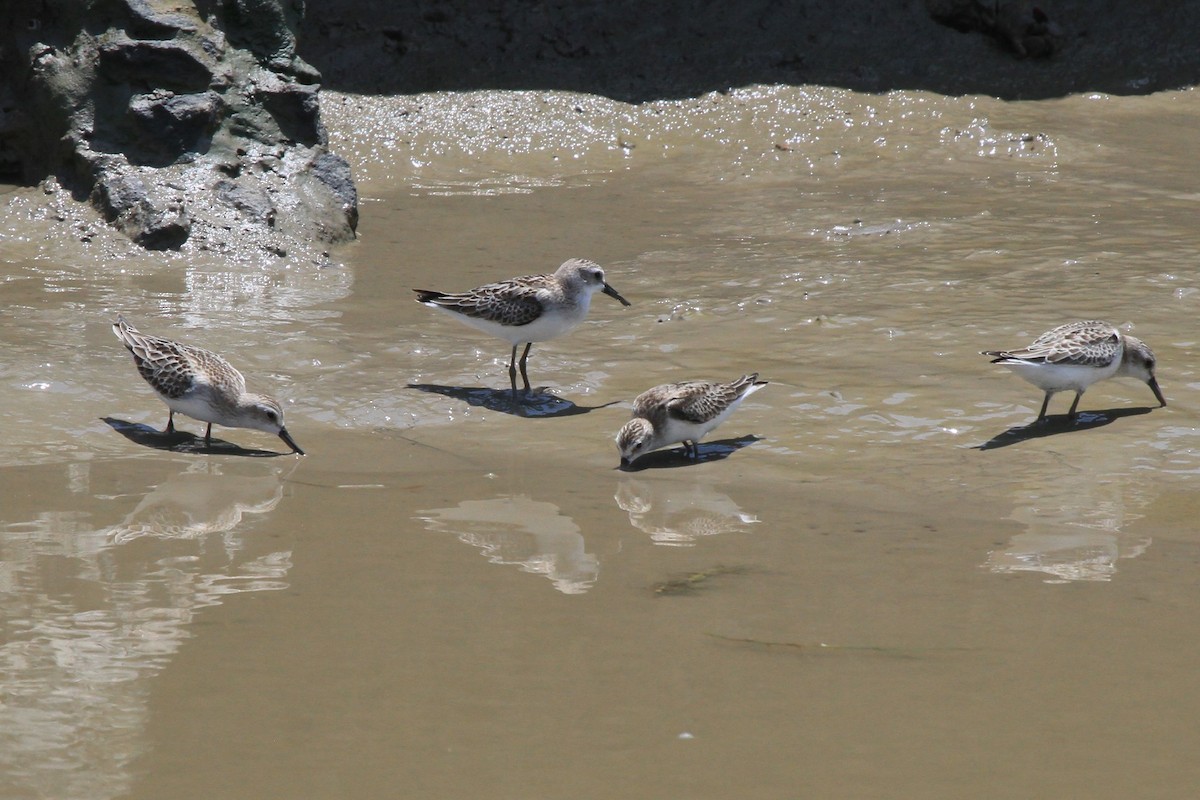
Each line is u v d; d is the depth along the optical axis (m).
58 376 13.95
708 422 12.51
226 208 19.92
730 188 24.23
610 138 26.34
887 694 7.67
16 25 20.98
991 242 20.22
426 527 10.55
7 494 11.26
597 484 11.80
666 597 9.09
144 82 20.55
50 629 8.48
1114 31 30.08
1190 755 6.99
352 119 25.86
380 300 17.62
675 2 29.38
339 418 13.57
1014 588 9.23
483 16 28.58
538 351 15.59
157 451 12.59
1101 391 13.92
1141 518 10.69
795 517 10.84
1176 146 26.42
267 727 7.26
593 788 6.66
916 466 12.09
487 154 25.66
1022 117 27.47
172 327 15.85
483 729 7.25
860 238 20.73
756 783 6.71
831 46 28.98
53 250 19.17
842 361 15.00
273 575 9.45
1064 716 7.40
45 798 6.55
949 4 29.72
